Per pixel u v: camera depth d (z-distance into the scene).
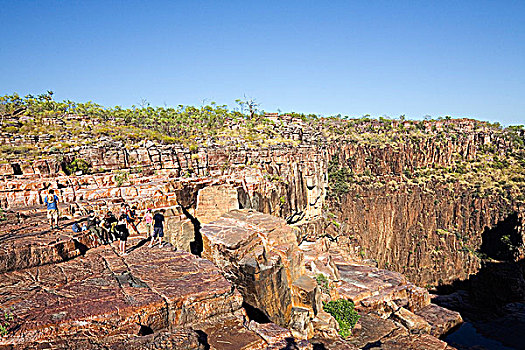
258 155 59.56
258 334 16.17
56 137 50.97
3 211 26.47
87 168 42.91
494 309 64.88
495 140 149.88
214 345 13.91
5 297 14.27
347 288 41.00
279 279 28.03
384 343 32.91
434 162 135.00
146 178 38.50
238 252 27.62
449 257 113.69
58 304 13.70
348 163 119.25
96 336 12.55
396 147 125.12
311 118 142.75
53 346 11.71
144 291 15.17
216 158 53.94
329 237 81.62
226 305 15.89
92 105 80.38
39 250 17.80
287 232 32.38
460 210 121.75
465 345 46.44
